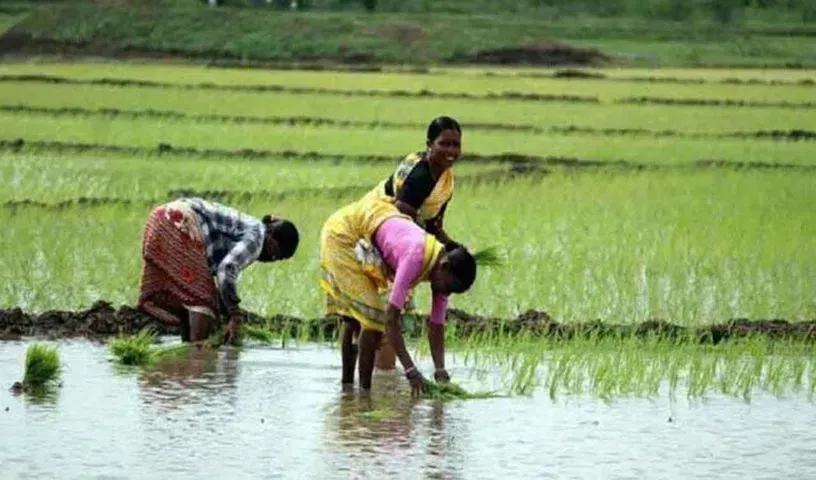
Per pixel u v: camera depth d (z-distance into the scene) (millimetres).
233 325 19766
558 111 62000
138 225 29172
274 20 124250
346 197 33969
